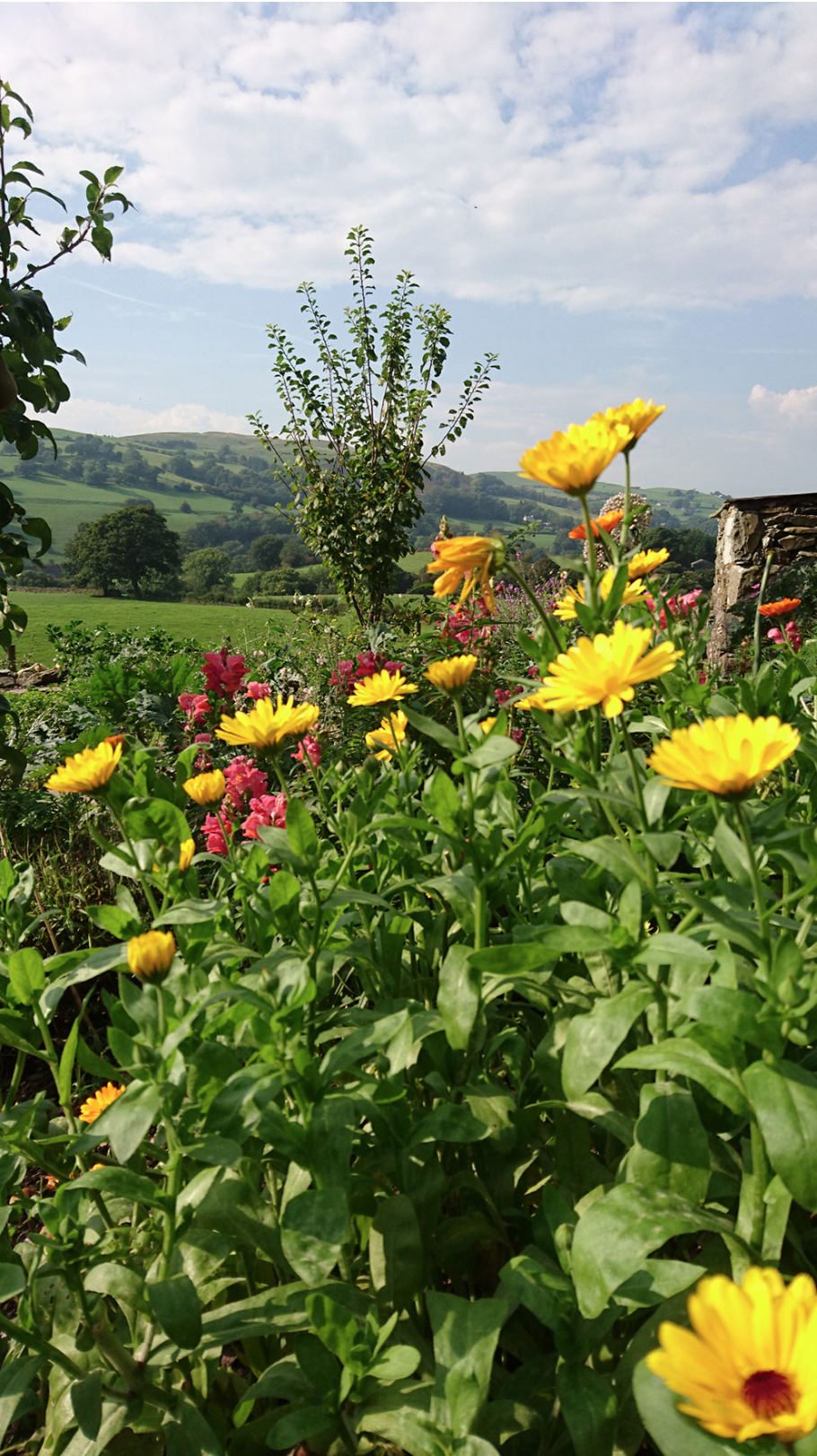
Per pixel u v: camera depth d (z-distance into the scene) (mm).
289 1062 1300
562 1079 1317
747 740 1001
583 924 1371
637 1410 1113
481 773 1631
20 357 4414
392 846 1865
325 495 8680
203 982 1552
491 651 4770
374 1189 1469
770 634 2969
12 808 4578
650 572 1985
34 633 19344
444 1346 1125
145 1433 1420
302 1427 1152
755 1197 1118
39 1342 1315
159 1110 1222
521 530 8055
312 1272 1121
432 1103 1745
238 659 4871
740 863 1296
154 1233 1514
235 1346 1677
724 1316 718
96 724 6266
